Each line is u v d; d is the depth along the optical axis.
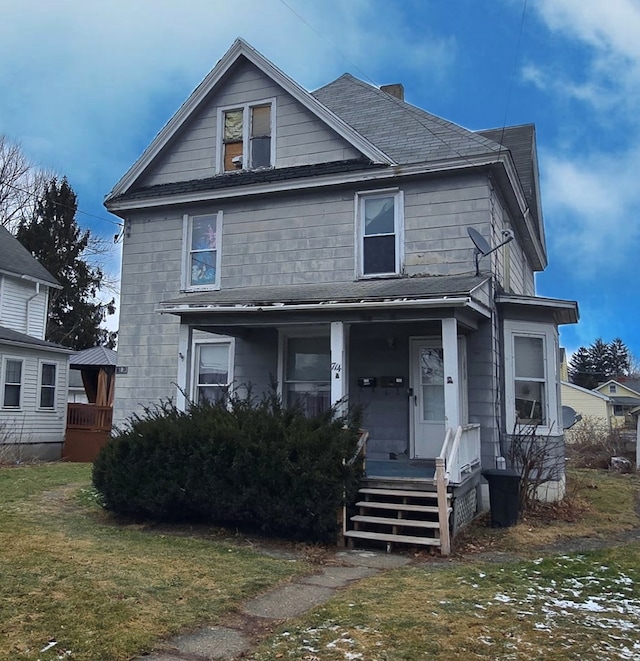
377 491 8.94
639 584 6.41
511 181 12.01
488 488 10.44
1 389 19.53
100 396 24.83
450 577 6.66
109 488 9.27
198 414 9.41
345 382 9.98
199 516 9.23
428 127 12.80
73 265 39.22
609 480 17.23
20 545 7.24
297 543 8.32
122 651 4.46
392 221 12.17
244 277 13.16
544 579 6.57
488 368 11.05
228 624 5.18
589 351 78.38
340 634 4.86
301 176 12.62
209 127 13.98
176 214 13.95
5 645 4.41
